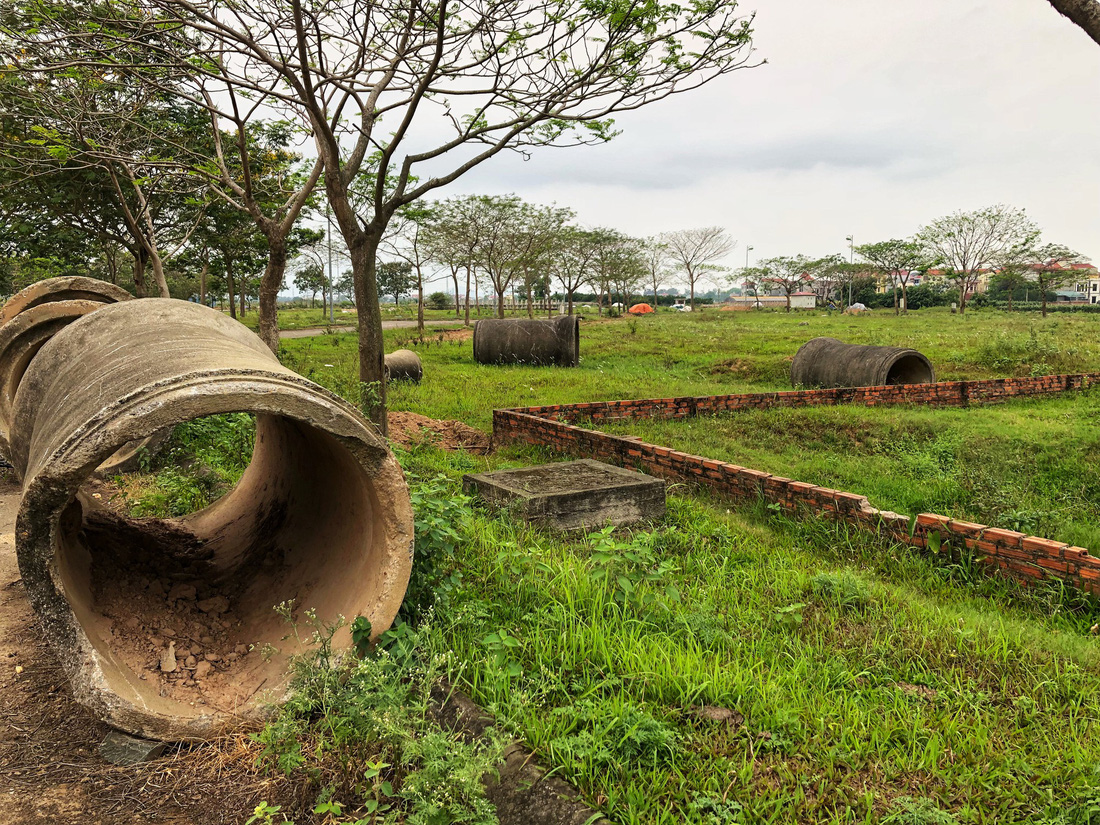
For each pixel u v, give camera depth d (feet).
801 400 40.70
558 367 66.49
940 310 191.72
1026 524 20.43
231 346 13.30
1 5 21.85
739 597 15.43
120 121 34.37
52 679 12.92
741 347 78.07
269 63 20.43
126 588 14.78
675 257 226.38
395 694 10.41
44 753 10.77
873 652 12.72
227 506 21.30
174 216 56.39
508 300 345.92
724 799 8.65
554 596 14.44
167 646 13.04
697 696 10.88
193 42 22.48
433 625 12.73
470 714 10.43
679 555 18.34
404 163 24.12
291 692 11.25
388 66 26.37
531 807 8.80
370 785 9.80
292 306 298.76
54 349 15.16
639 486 21.43
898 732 10.14
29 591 10.02
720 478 23.84
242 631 14.17
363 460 11.53
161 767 10.42
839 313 182.39
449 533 14.44
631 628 13.23
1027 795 8.86
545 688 10.85
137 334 13.65
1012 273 179.93
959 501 23.40
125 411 9.94
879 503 23.09
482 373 60.34
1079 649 12.86
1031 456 28.30
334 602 13.02
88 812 9.51
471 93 22.39
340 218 23.72
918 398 43.52
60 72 26.84
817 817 8.52
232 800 9.79
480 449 33.45
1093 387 49.03
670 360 69.51
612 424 35.65
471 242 130.21
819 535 19.81
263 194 44.98
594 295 319.06
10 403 27.96
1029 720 10.44
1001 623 13.80
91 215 52.80
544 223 131.85
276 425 18.74
